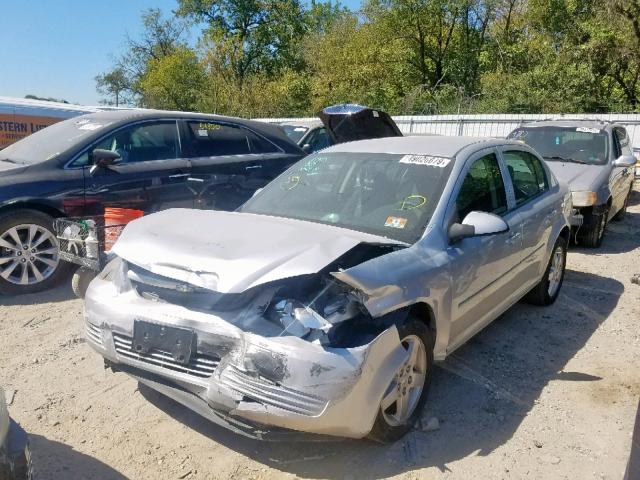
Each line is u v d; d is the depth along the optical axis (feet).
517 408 12.32
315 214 13.19
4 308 17.42
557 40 92.58
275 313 9.50
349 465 10.16
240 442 10.82
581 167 27.61
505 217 14.67
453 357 14.73
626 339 16.21
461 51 107.76
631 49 72.33
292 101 109.81
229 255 9.94
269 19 142.31
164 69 129.90
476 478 9.89
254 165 23.57
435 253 11.64
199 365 9.67
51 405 11.98
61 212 18.66
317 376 8.93
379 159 14.21
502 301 14.82
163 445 10.71
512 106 77.00
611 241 28.78
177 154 21.56
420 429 11.31
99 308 10.89
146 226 11.69
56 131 21.07
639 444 6.86
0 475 6.98
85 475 9.78
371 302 9.70
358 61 107.14
